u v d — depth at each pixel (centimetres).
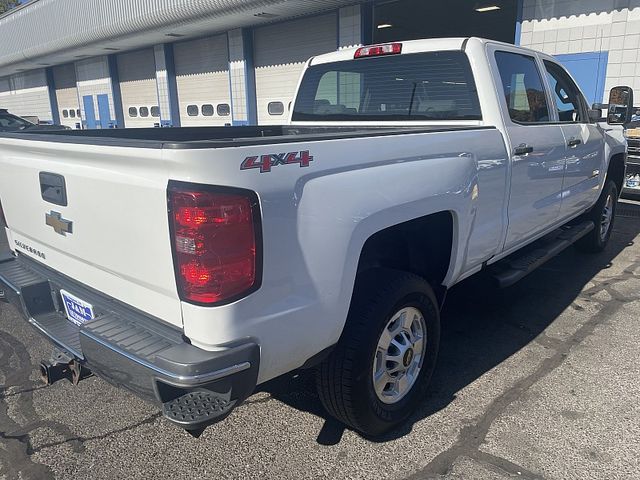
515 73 384
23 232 302
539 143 389
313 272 219
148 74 2072
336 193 223
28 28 2303
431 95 376
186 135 409
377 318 256
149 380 198
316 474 257
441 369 354
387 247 306
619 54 962
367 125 417
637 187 841
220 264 190
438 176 280
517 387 330
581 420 294
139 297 225
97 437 288
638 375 341
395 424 285
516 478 250
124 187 208
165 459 270
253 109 1664
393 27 1862
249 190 192
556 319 434
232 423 299
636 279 527
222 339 197
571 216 505
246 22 1519
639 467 256
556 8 1020
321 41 1431
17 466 265
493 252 361
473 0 1402
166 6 1534
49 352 388
